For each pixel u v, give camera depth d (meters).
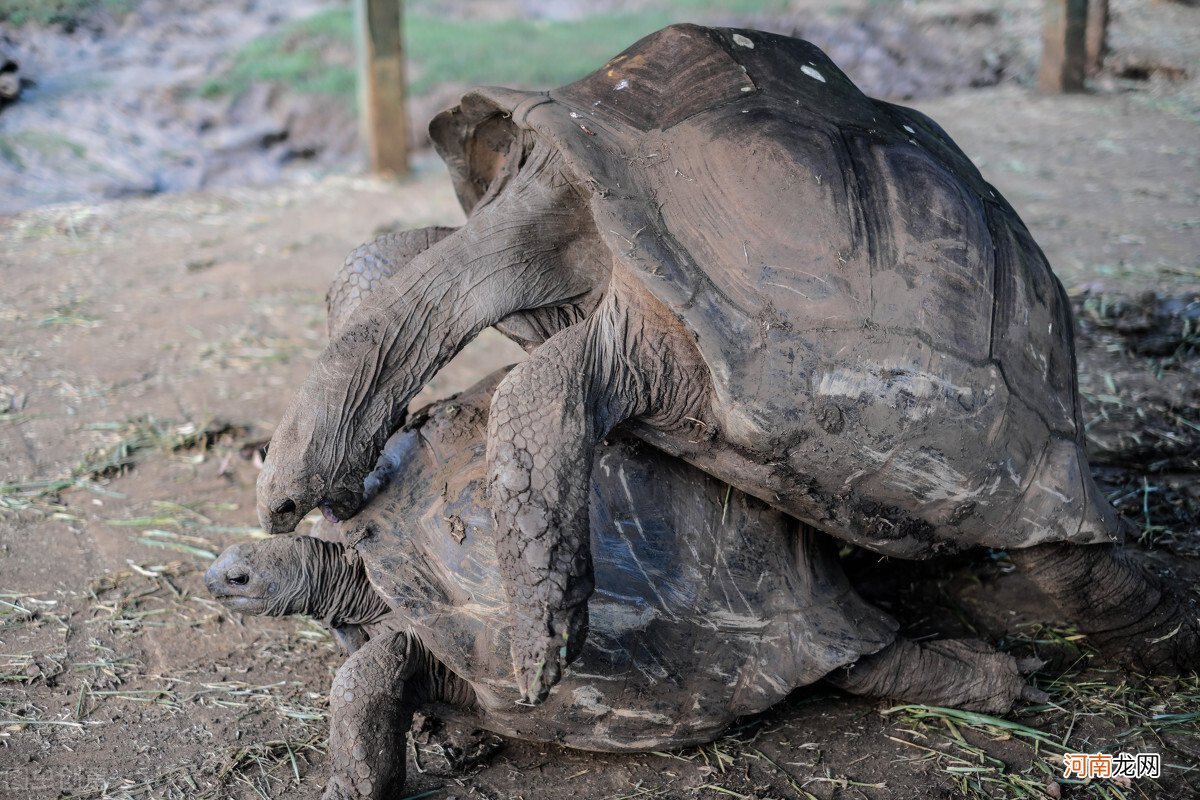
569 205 3.28
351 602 3.41
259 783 3.22
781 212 2.93
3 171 9.82
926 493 3.05
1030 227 8.10
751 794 3.13
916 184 3.10
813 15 14.38
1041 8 15.96
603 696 3.06
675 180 3.00
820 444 2.90
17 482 4.91
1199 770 3.22
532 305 3.33
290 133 10.84
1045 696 3.50
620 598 3.06
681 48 3.32
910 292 2.94
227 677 3.73
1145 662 3.61
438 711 3.22
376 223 8.84
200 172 10.27
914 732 3.40
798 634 3.21
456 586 3.02
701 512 3.24
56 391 5.89
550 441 2.79
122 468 5.08
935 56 13.88
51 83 11.36
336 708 2.97
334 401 3.06
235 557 3.37
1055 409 3.19
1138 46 14.44
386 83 9.94
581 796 3.14
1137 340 6.00
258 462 5.09
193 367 6.22
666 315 2.97
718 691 3.16
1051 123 11.45
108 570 4.31
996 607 4.04
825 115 3.19
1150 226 7.98
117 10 12.83
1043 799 3.11
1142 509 4.49
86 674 3.71
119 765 3.28
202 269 7.93
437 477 3.24
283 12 13.66
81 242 8.56
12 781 3.20
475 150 3.76
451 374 6.05
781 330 2.85
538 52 12.69
